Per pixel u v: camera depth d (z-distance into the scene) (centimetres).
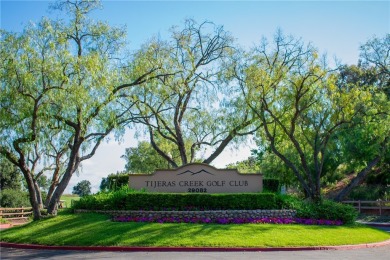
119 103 2981
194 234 1916
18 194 4475
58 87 2184
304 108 2681
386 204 4075
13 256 1653
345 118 2834
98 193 2723
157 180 2656
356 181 3434
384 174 4603
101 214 2386
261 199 2419
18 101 2192
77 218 2272
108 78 2406
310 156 3978
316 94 2772
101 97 2378
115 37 2689
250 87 2723
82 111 2330
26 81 2114
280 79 2728
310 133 2967
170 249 1738
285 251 1736
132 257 1560
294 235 1948
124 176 3175
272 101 2852
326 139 2816
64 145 2867
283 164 4253
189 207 2383
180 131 3497
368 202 3984
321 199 2648
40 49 2212
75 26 2594
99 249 1772
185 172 2656
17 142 2267
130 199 2397
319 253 1683
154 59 2952
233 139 3447
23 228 2225
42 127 2314
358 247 1902
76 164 2897
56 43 2297
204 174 2652
